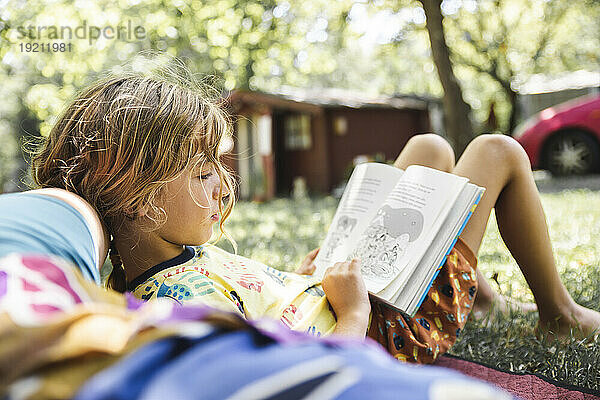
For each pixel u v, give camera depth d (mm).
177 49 12477
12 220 846
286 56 15484
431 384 454
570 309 1979
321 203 8734
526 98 16344
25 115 17922
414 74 24016
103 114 1166
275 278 1513
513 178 1849
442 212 1575
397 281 1531
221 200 1304
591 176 10008
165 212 1220
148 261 1300
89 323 509
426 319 1637
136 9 11391
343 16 13492
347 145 12453
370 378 458
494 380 1745
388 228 1638
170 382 443
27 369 465
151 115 1157
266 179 10930
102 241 1043
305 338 537
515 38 16578
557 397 1615
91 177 1161
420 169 1699
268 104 11023
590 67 19141
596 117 10031
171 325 500
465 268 1686
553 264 1938
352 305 1423
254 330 519
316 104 11594
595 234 4422
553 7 15914
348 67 29484
